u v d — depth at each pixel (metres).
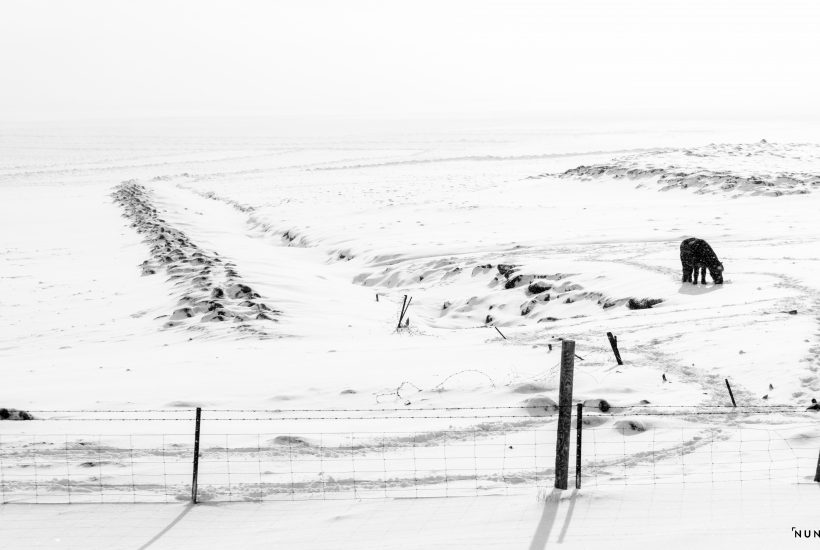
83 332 24.75
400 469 10.84
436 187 67.19
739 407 13.43
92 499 9.72
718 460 10.86
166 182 91.00
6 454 11.32
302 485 10.20
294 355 18.72
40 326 26.33
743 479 9.71
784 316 18.95
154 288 31.06
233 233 50.31
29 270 37.41
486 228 43.47
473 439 12.20
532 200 53.78
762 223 37.72
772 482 9.44
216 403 14.58
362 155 133.75
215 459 11.23
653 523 8.30
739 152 70.38
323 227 47.94
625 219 42.69
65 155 154.12
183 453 11.47
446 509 9.05
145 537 8.63
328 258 40.97
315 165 112.12
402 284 33.56
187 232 47.97
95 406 14.36
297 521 8.98
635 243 35.44
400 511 9.07
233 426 12.90
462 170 87.81
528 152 123.38
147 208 59.25
